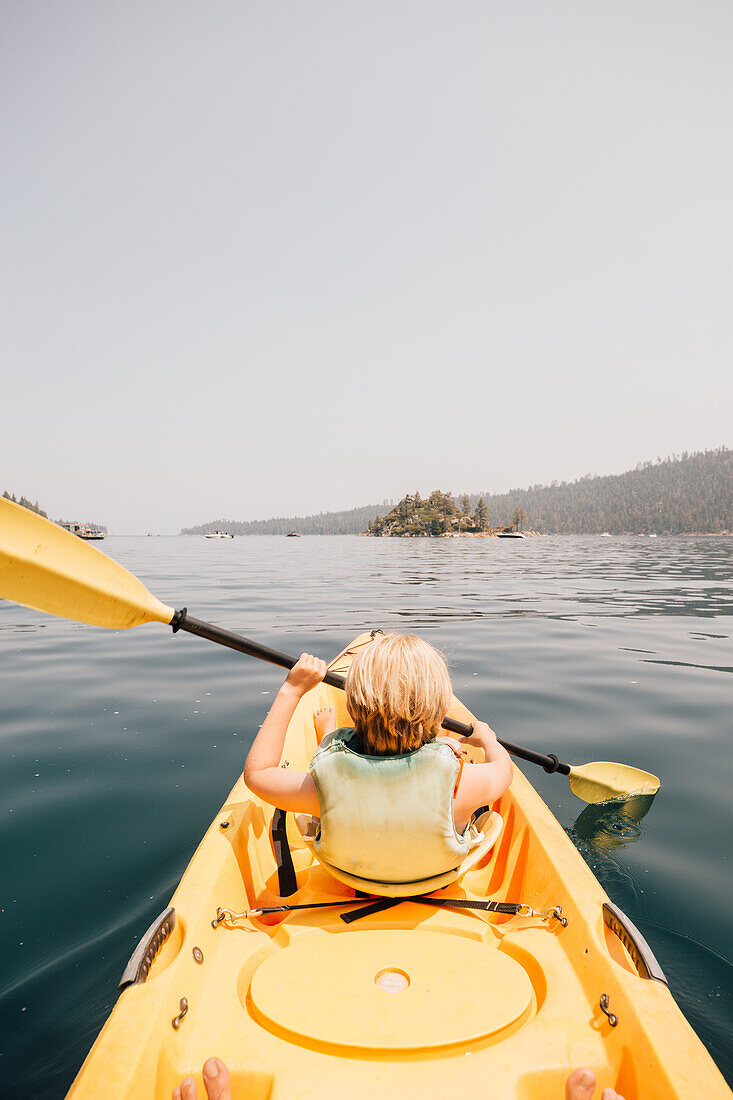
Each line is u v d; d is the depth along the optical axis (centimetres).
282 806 175
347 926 173
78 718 498
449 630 966
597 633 937
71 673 660
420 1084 125
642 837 317
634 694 571
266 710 521
